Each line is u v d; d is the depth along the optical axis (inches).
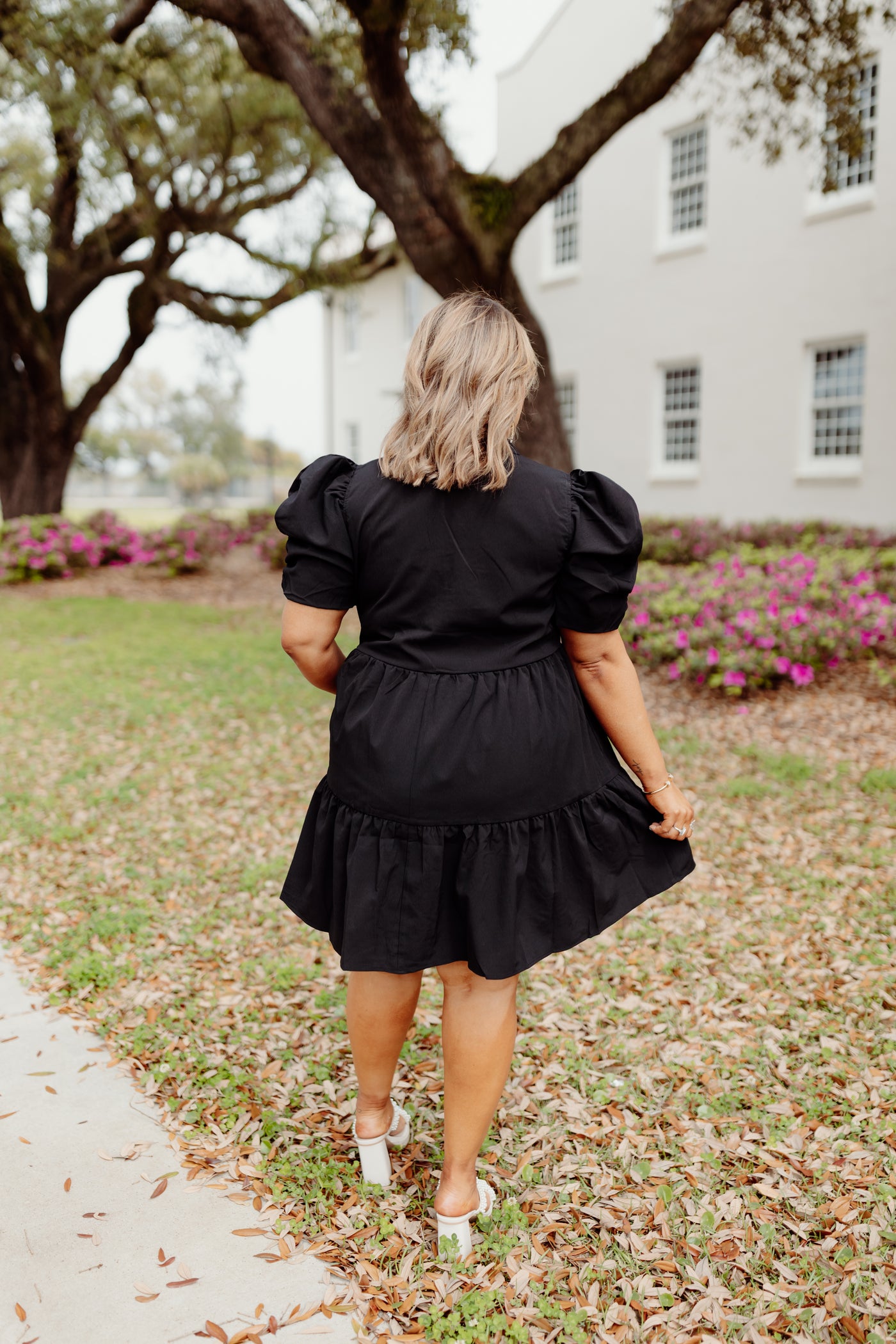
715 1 250.2
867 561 371.9
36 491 642.8
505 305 67.5
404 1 232.5
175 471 2450.8
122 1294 70.7
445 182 286.5
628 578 66.0
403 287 857.5
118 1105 94.7
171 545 585.3
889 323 471.2
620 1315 70.0
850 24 283.7
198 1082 98.5
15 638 377.7
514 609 66.2
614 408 629.9
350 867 68.6
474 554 64.9
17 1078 98.9
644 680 285.9
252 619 438.9
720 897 146.4
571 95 623.2
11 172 556.4
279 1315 69.1
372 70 253.9
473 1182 76.0
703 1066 103.0
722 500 567.2
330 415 987.9
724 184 539.5
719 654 259.3
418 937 67.5
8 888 149.6
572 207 647.8
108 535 604.4
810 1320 69.4
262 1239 76.5
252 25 277.0
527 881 68.4
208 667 326.3
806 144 339.9
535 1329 68.8
